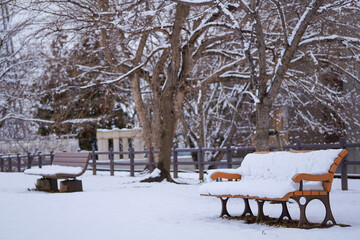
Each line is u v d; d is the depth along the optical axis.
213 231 6.55
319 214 8.24
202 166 18.59
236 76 18.95
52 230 6.50
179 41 15.75
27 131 35.12
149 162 21.41
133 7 15.44
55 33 16.66
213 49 18.27
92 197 11.47
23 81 30.98
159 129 23.11
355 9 15.33
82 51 22.23
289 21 15.21
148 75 22.94
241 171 8.20
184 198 11.23
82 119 32.97
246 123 31.77
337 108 24.12
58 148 35.16
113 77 24.25
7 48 31.30
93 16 15.51
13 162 30.70
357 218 7.71
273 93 11.09
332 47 15.60
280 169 7.55
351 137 26.30
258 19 11.11
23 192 14.06
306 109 27.53
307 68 18.41
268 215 8.30
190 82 17.30
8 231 6.41
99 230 6.53
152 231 6.49
